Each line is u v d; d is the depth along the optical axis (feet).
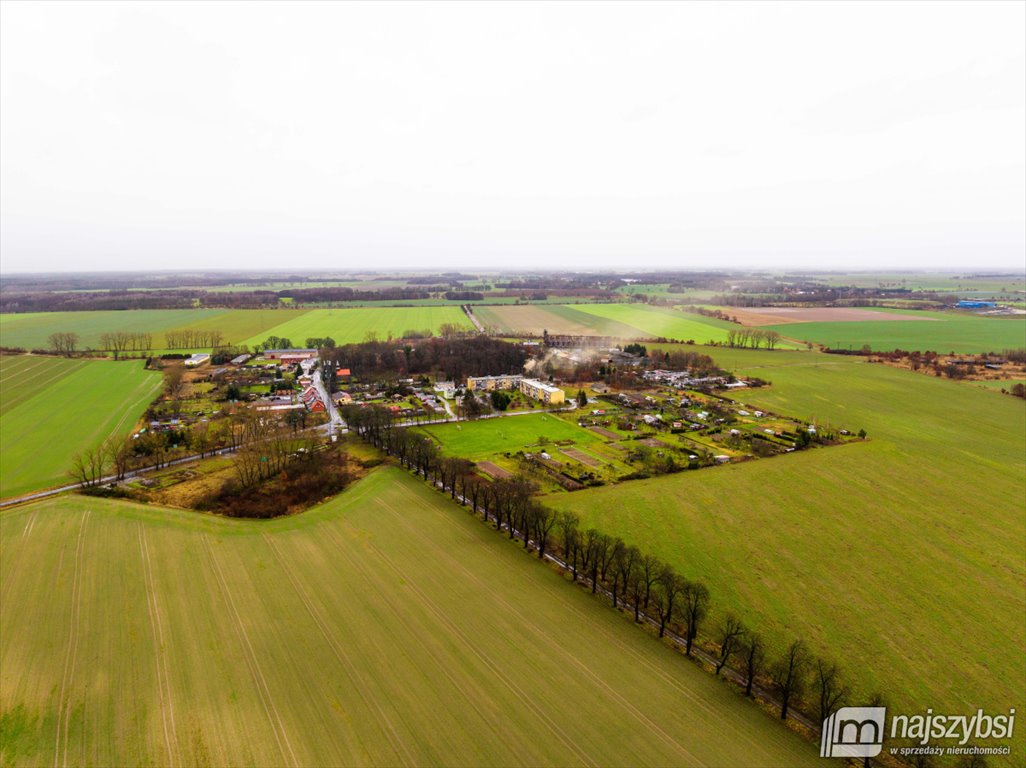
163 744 167.94
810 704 190.90
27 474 385.70
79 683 192.24
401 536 305.12
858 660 211.00
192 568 267.59
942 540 302.66
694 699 191.31
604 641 220.84
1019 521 324.80
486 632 224.33
